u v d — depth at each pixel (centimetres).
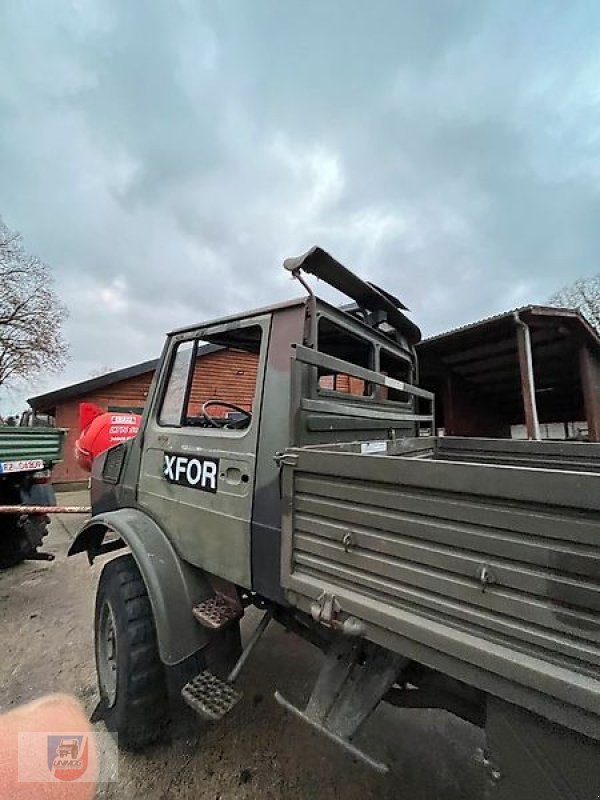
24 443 432
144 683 201
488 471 98
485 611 99
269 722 230
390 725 231
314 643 182
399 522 116
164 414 238
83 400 1155
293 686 261
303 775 197
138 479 245
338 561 132
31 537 438
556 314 495
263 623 194
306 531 143
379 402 244
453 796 186
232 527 177
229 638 219
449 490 105
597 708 80
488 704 101
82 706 243
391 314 256
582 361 575
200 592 204
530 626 92
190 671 211
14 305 2108
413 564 113
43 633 331
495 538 98
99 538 274
